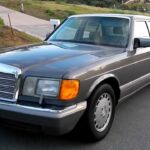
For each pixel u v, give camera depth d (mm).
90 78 4496
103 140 4930
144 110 6348
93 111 4590
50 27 23547
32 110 4102
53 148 4609
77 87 4281
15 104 4230
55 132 4168
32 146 4645
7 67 4340
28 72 4285
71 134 4773
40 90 4223
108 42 5754
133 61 5664
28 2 39594
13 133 5023
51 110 4074
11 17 27078
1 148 4551
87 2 61812
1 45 13703
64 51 5121
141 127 5504
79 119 4430
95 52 5215
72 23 6355
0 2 36312
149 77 6531
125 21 6023
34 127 4207
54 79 4195
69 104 4203
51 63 4500
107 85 4875
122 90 5395
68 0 59031
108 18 6113
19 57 4691
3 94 4363
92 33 5957
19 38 15867
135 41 5816
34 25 23969
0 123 4410
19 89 4289
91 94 4578
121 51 5504
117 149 4664
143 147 4766
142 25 6371
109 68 4930
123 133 5227
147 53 6234
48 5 40875
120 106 6551
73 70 4328
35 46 5453
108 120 5039
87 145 4734
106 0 64250
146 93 7434
